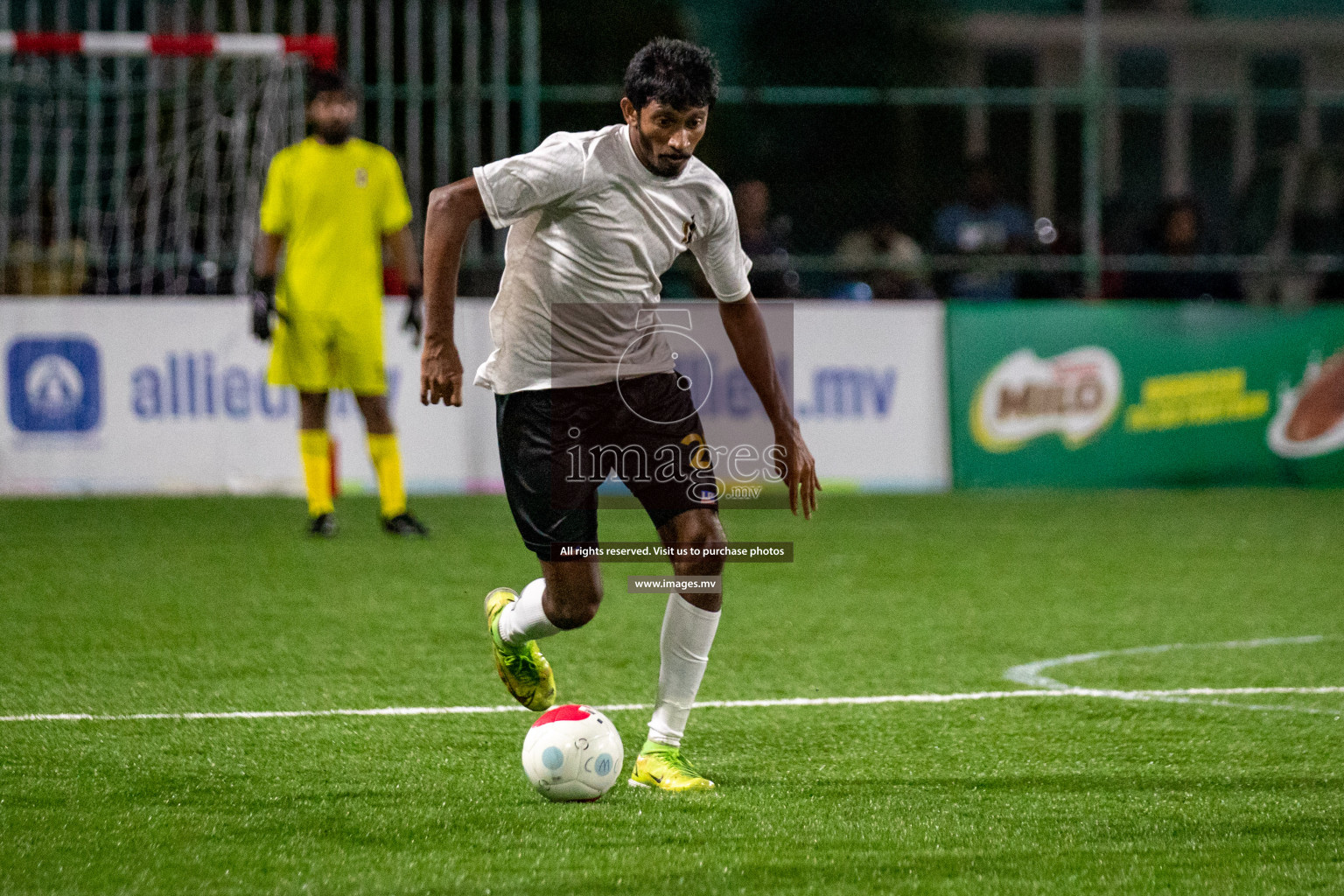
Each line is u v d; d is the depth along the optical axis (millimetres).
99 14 42125
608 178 13406
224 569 27031
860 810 13164
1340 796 13688
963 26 50562
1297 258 41594
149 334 37281
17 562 27672
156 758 14914
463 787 13898
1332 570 27844
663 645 14172
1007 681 18797
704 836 12375
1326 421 41250
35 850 11945
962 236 41031
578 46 42344
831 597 25062
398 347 38156
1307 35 56000
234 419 37562
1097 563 28734
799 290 41969
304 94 38531
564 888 11078
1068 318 40312
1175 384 40719
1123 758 15086
